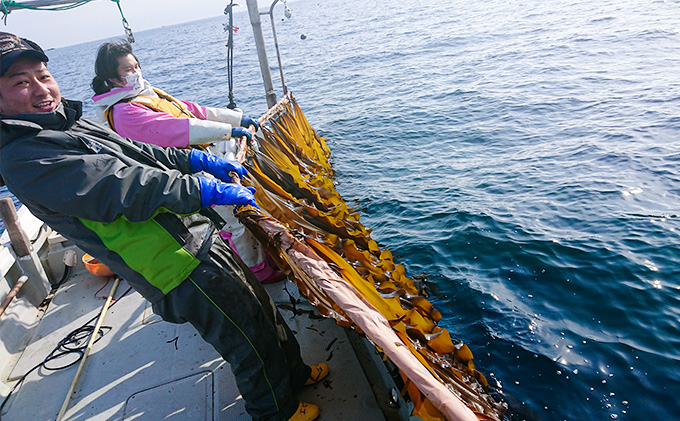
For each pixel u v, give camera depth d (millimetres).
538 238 5191
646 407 3080
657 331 3664
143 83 3082
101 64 2895
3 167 1665
